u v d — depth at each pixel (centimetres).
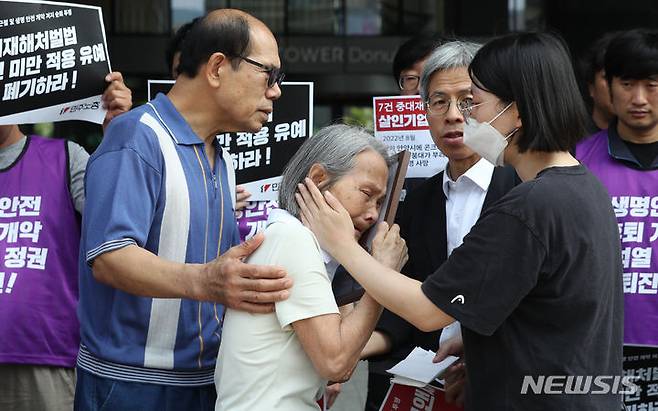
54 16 379
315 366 272
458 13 1230
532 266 260
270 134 417
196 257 312
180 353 311
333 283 305
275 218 284
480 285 263
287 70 1273
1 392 407
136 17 1219
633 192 409
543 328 267
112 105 387
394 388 354
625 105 409
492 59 279
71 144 416
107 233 290
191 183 311
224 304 277
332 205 283
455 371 337
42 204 404
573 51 1184
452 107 362
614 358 280
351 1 1268
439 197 374
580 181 272
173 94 323
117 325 308
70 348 407
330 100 1279
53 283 403
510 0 1213
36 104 377
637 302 402
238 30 311
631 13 1173
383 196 295
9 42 372
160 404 309
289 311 269
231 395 279
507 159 288
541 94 272
